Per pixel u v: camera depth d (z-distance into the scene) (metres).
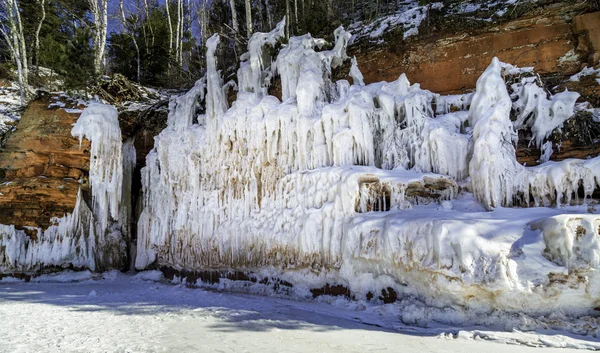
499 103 10.44
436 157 11.19
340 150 11.63
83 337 7.00
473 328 7.20
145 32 31.75
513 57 12.77
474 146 10.23
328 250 10.59
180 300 11.36
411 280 8.55
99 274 17.56
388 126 12.09
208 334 7.16
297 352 6.09
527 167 9.84
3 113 23.19
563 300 6.91
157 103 20.17
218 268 14.41
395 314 8.46
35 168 17.62
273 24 25.88
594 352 5.86
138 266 18.00
